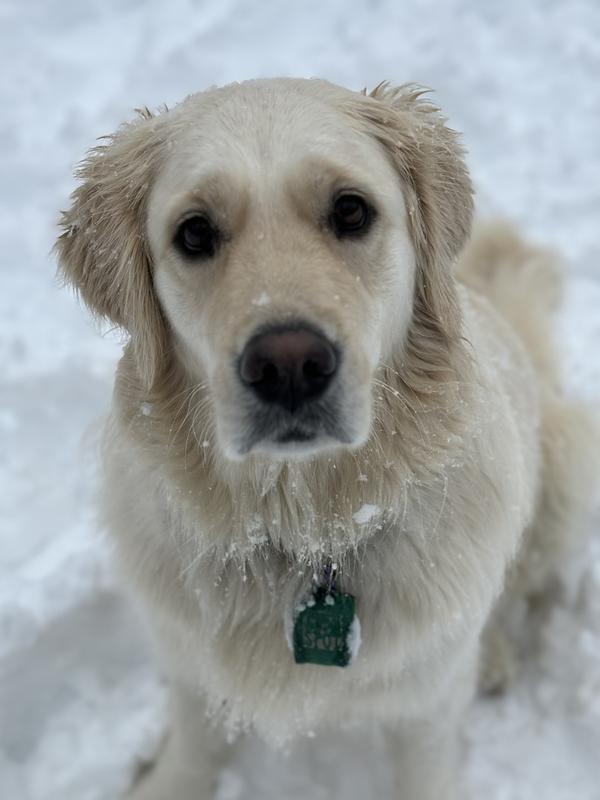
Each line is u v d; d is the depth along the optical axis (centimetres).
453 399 80
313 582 82
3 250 150
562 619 103
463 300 89
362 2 206
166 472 81
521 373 95
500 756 95
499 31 195
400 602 81
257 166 74
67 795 94
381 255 77
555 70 184
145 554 84
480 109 176
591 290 137
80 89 188
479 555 82
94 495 91
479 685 99
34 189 164
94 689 100
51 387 124
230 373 71
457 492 81
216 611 82
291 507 80
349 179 75
